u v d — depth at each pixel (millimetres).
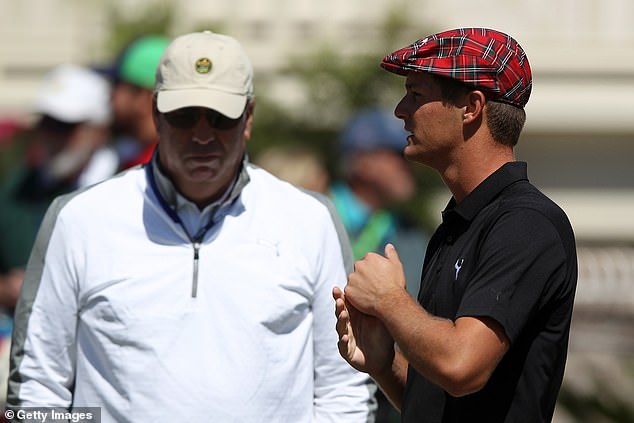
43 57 35281
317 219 14211
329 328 14141
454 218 11922
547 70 36719
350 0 34906
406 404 12008
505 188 11648
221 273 13617
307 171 21969
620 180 37562
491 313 10797
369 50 32844
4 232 19641
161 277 13562
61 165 19984
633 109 36531
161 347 13367
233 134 13742
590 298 32438
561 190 37562
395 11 33875
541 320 11219
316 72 32562
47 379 13688
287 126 32156
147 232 13719
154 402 13266
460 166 11836
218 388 13320
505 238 11094
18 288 19422
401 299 11422
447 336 10844
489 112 11695
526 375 11188
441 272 11781
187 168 13578
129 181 14016
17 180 19984
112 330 13445
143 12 31984
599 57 36688
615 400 18766
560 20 36750
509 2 36375
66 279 13680
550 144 37406
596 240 37656
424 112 11852
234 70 14000
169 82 13914
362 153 20672
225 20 34969
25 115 33656
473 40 11727
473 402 11297
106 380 13492
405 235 20812
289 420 13680
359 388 14312
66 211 13883
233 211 13938
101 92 20531
